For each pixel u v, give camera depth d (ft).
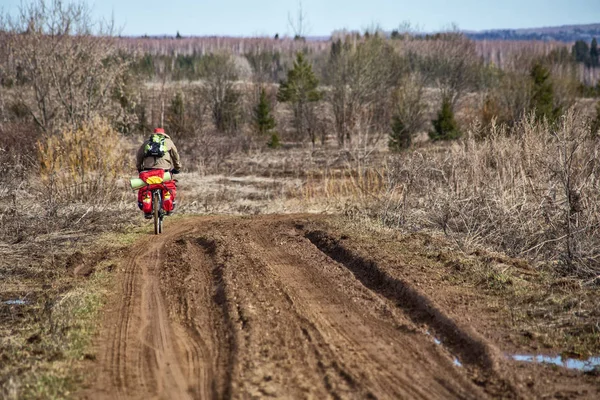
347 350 51.16
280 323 57.36
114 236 99.66
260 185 187.52
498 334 54.65
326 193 149.89
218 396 43.24
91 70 228.02
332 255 86.07
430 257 80.59
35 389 44.29
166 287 70.95
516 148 107.45
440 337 54.65
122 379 46.44
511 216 88.94
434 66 483.51
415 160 119.96
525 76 309.22
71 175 131.23
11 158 141.49
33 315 61.67
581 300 63.05
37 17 222.69
